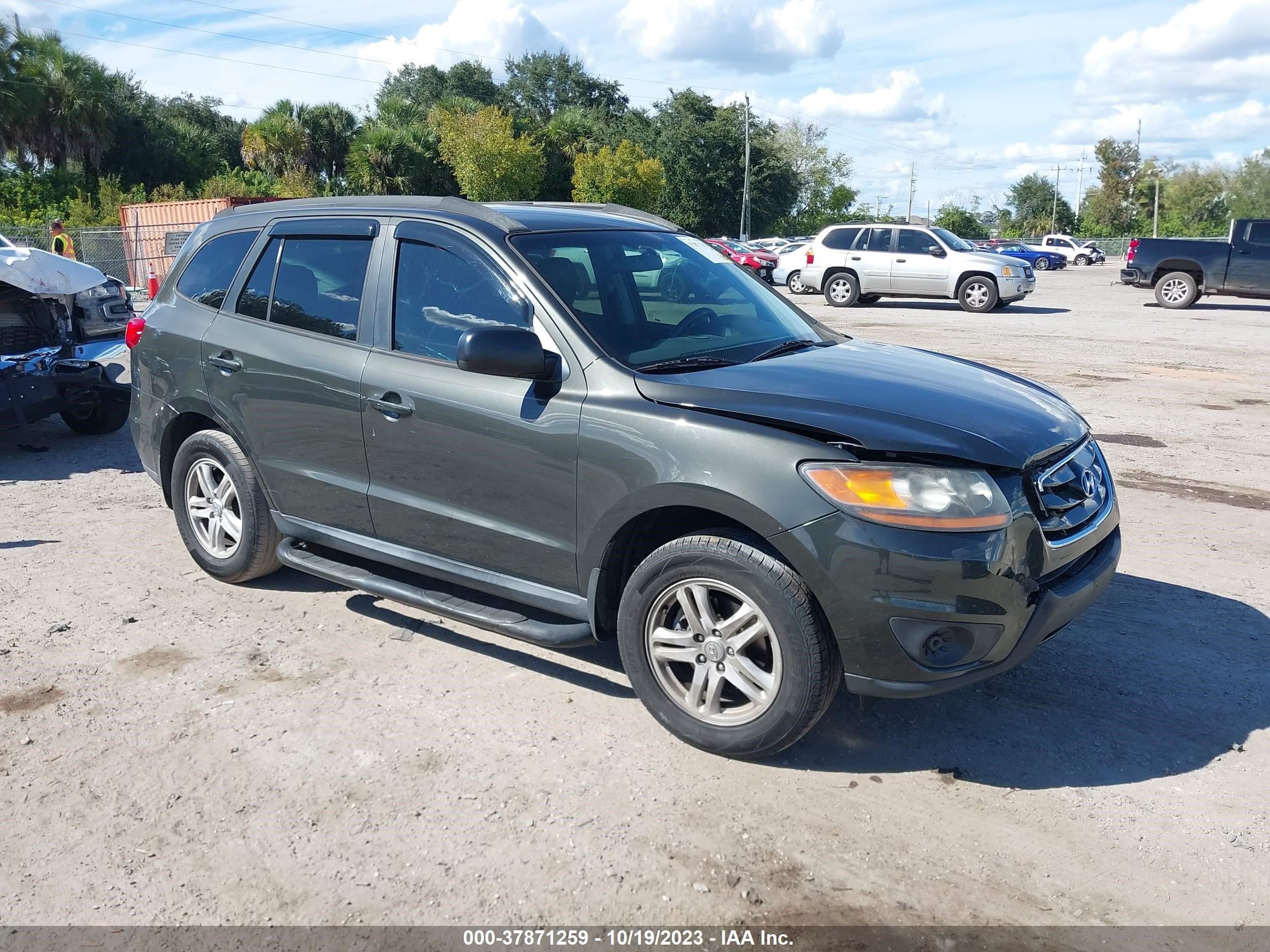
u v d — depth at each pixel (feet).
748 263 93.56
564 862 9.40
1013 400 11.89
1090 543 11.24
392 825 9.95
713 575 10.68
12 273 24.70
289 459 14.57
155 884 9.16
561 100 280.10
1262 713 12.14
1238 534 18.81
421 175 159.74
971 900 8.91
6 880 9.21
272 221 15.51
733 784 10.65
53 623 14.75
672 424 10.82
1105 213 311.68
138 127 177.27
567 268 12.66
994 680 12.95
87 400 25.95
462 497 12.61
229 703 12.38
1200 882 9.15
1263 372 37.76
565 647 12.01
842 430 10.16
